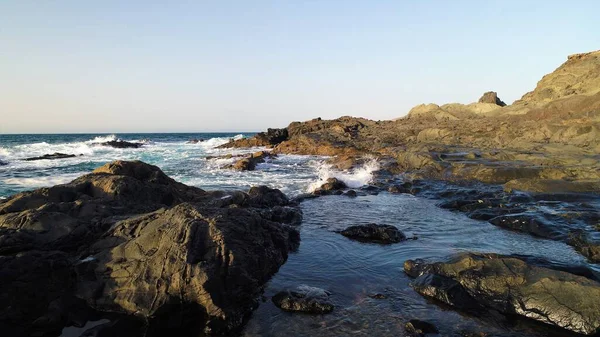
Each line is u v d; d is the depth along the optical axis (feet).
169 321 19.40
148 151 150.61
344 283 24.04
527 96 172.24
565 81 155.02
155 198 35.12
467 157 79.05
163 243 21.75
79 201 29.09
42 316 18.98
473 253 24.82
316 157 123.34
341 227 38.09
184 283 19.76
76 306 19.99
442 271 23.58
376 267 26.81
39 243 23.07
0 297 18.74
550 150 81.71
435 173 68.59
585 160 63.41
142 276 20.57
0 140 240.73
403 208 47.55
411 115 230.48
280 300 21.15
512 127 119.44
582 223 35.27
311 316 19.80
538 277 20.67
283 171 86.84
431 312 20.06
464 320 19.22
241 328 18.79
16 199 29.09
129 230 24.16
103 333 18.34
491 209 43.06
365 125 196.65
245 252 23.04
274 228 30.45
